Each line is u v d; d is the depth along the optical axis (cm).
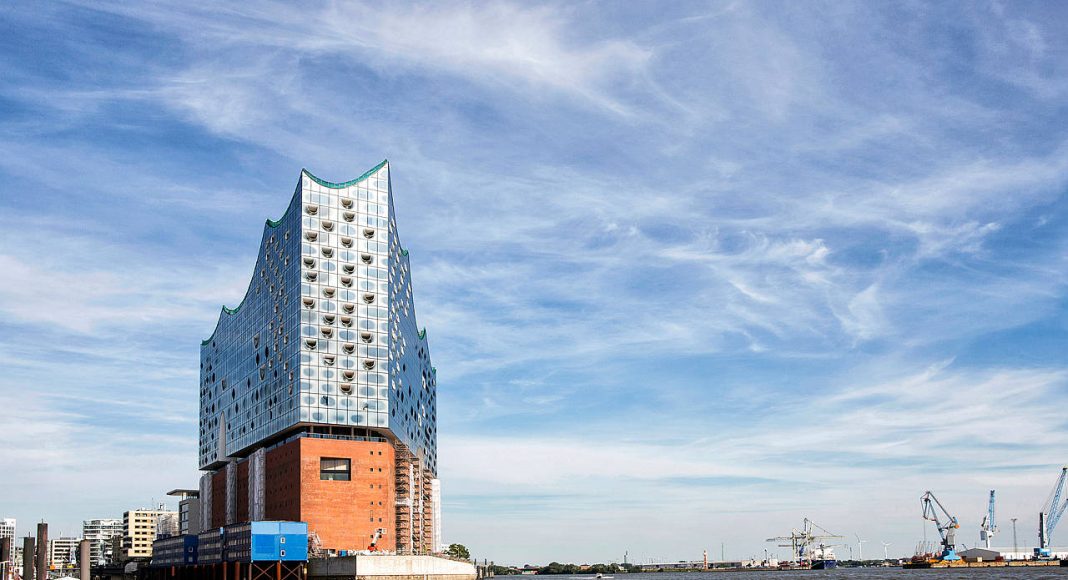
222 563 15888
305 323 16650
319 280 16900
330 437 16325
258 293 19400
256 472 18000
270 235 18888
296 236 17200
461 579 19112
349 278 17138
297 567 14362
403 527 18012
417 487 19900
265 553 14138
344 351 16775
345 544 15850
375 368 16938
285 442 16825
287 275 17475
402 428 18400
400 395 18312
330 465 16225
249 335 19788
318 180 17350
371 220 17625
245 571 14675
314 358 16538
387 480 16488
